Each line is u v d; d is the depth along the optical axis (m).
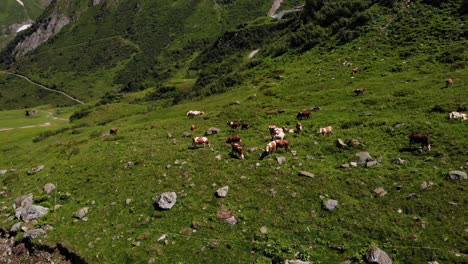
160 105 136.38
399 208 21.17
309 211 22.16
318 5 104.44
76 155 41.84
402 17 69.31
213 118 49.12
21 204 30.59
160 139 41.75
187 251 20.67
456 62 49.28
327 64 66.94
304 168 26.95
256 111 48.53
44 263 23.62
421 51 57.16
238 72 94.50
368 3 83.25
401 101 39.44
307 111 41.66
